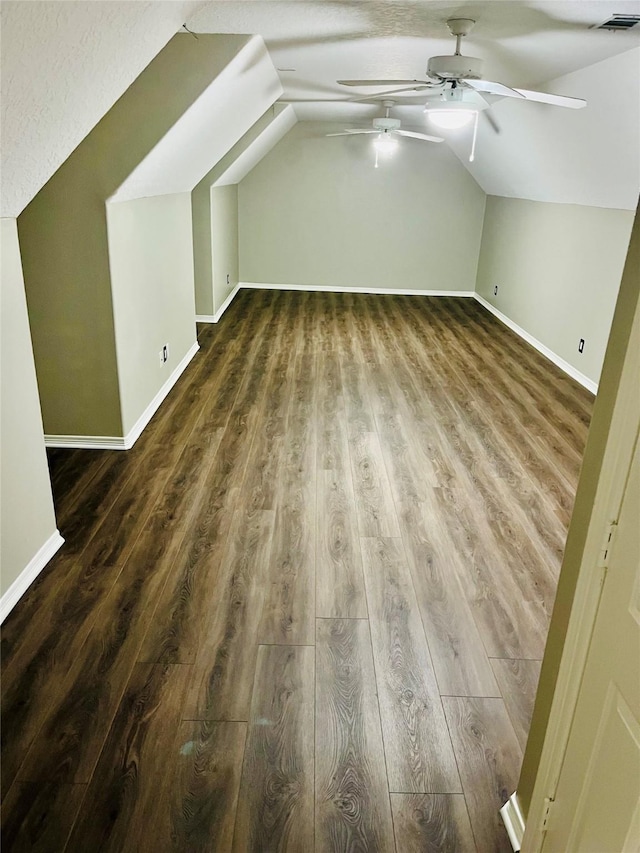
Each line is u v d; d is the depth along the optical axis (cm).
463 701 209
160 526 303
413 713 204
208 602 252
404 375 533
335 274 856
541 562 285
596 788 121
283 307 765
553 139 466
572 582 137
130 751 187
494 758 189
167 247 462
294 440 402
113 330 354
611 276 475
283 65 376
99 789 175
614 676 116
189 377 511
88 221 333
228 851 161
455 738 196
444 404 470
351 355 584
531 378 536
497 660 227
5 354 233
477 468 371
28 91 168
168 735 193
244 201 823
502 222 743
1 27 133
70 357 361
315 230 838
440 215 827
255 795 175
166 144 334
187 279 534
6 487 238
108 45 188
